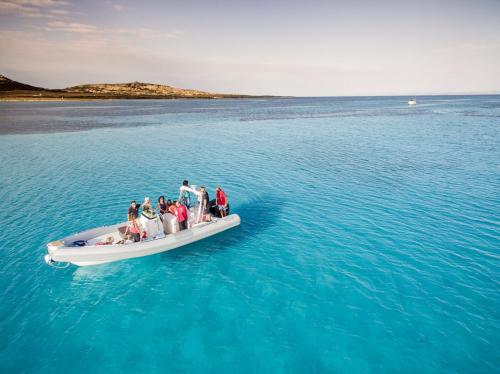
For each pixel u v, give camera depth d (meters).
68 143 40.72
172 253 13.97
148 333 9.52
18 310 10.49
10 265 13.00
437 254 13.48
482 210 17.94
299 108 133.00
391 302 10.67
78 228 16.22
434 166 27.59
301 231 15.96
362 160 30.44
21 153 34.66
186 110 113.75
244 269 12.73
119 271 12.70
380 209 18.45
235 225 16.02
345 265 12.85
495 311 10.20
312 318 10.02
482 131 48.03
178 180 24.53
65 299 11.05
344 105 165.62
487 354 8.66
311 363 8.45
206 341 9.20
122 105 152.50
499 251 13.61
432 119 69.19
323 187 22.61
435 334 9.34
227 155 33.47
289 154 33.66
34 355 8.78
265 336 9.35
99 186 23.06
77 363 8.52
